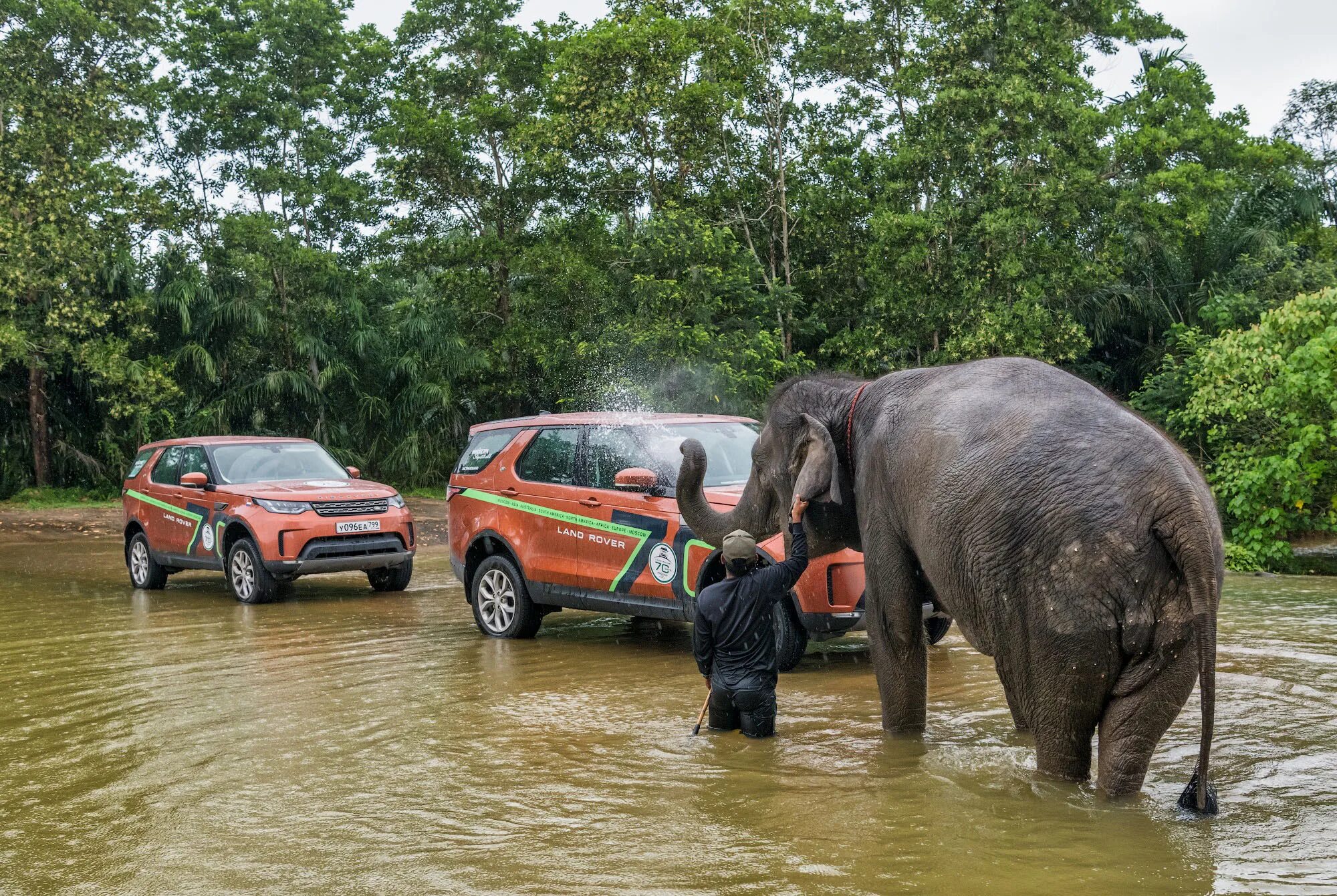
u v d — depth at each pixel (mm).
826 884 3732
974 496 4359
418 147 29609
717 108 26859
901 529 5105
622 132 27344
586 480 9047
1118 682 4137
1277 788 4609
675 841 4234
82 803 5012
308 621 10719
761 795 4785
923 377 5293
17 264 27984
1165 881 3627
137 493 14000
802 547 5734
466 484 9969
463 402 32375
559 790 4965
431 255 30672
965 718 6125
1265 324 15062
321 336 31547
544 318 29484
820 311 29047
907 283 25141
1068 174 24766
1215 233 27906
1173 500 3977
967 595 4449
